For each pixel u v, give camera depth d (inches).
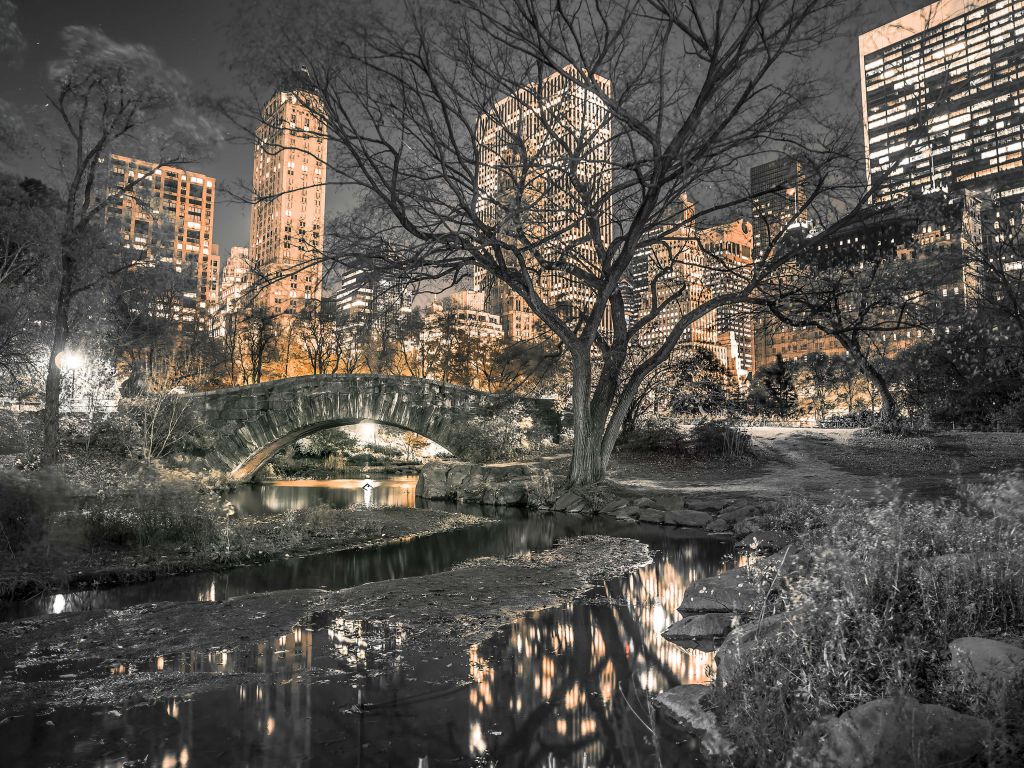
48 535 421.7
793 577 253.1
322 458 1955.0
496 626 290.5
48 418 829.8
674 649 258.1
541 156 600.7
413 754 167.8
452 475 1018.7
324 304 597.3
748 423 1704.0
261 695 207.5
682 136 517.7
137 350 1378.0
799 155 668.7
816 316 869.8
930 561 208.5
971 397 1492.4
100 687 213.2
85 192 858.8
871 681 165.2
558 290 975.0
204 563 442.0
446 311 1927.9
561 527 665.6
